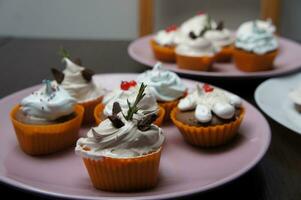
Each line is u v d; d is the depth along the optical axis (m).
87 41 0.91
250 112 0.53
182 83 0.58
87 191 0.40
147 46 0.83
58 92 0.48
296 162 0.46
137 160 0.39
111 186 0.40
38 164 0.45
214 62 0.74
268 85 0.62
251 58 0.69
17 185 0.38
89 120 0.54
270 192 0.41
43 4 1.26
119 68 0.73
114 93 0.52
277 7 1.03
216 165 0.45
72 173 0.43
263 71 0.70
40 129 0.45
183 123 0.49
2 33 1.30
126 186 0.40
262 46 0.69
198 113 0.48
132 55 0.74
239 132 0.50
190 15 1.21
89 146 0.40
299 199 0.40
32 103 0.47
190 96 0.52
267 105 0.56
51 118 0.47
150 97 0.50
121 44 0.89
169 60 0.75
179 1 1.20
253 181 0.42
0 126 0.52
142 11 1.04
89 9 1.25
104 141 0.40
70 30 1.28
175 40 0.76
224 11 1.20
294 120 0.54
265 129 0.49
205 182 0.40
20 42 0.89
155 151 0.40
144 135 0.40
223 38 0.79
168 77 0.56
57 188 0.40
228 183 0.40
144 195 0.39
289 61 0.75
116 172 0.39
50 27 1.28
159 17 1.22
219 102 0.49
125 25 1.25
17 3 1.26
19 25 1.29
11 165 0.44
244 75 0.65
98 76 0.64
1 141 0.49
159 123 0.50
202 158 0.46
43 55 0.81
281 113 0.55
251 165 0.42
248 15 1.19
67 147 0.48
